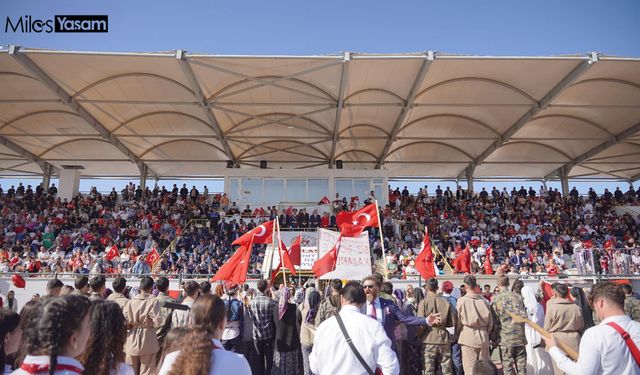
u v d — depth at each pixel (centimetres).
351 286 425
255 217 3058
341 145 3291
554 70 2033
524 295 926
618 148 3209
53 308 273
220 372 300
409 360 784
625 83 2150
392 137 2975
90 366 319
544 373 873
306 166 3794
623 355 344
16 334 357
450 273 2309
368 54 1923
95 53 1855
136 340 658
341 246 1002
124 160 3534
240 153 3469
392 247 2648
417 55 1919
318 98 2394
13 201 3184
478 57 1925
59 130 2828
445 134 2986
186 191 3428
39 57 1883
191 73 2066
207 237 2759
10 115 2558
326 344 402
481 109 2550
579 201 3481
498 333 783
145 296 681
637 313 768
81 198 3219
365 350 391
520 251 2589
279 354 786
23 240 2739
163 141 3125
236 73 2055
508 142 3125
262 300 834
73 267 2128
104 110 2527
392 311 625
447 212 3272
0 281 1934
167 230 2903
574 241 2889
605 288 370
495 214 3262
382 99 2411
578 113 2572
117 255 2312
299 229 2827
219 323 343
